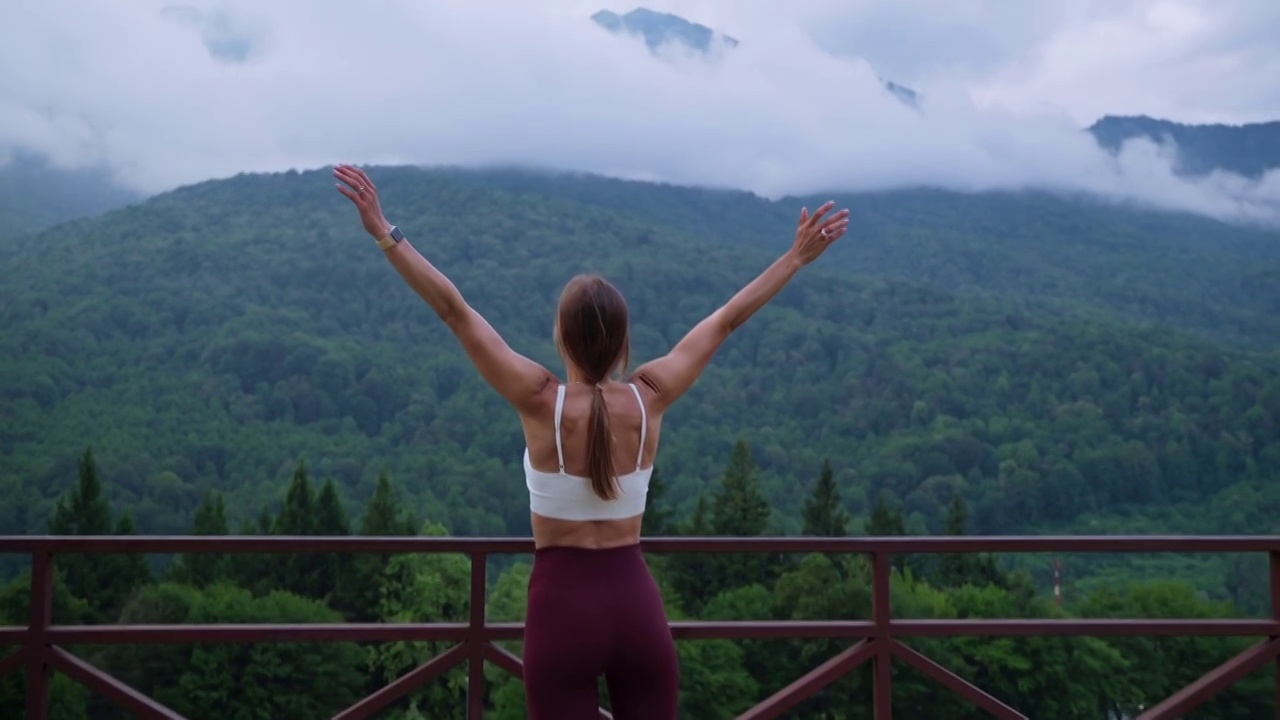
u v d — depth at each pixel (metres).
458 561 30.81
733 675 24.16
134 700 3.15
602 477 2.11
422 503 53.22
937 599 28.06
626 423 2.19
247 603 27.02
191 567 29.56
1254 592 37.34
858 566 29.97
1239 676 3.46
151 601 26.47
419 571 30.28
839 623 3.39
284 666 24.20
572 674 2.08
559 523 2.14
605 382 2.23
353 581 29.78
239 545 3.21
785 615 28.19
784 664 24.73
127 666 23.86
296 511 36.16
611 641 2.09
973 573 31.34
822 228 2.43
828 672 3.36
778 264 2.44
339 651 24.98
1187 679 26.52
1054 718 25.36
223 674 23.92
